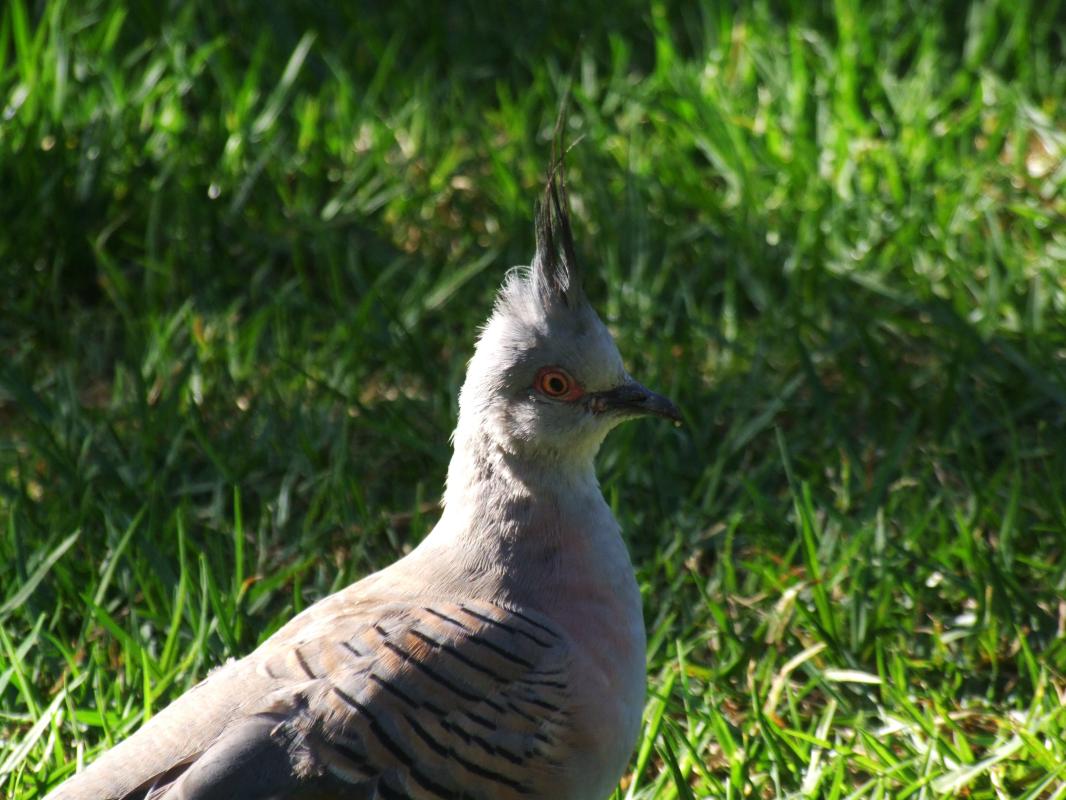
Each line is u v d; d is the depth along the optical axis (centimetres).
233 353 1184
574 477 748
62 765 818
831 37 1540
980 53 1466
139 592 980
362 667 678
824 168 1350
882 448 1105
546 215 747
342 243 1298
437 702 675
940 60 1488
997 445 1105
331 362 1190
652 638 944
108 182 1316
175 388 1117
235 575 965
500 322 754
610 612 730
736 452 1107
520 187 1324
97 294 1305
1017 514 1014
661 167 1339
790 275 1239
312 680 677
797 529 1014
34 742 813
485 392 748
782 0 1586
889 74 1453
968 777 805
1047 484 1058
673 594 969
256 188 1336
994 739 848
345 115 1410
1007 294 1205
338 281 1235
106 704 880
